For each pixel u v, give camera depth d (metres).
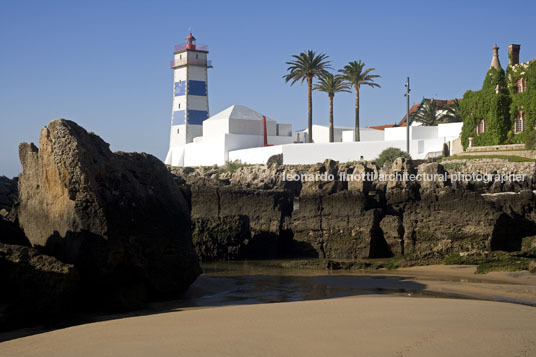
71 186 19.25
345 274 29.66
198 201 42.50
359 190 40.28
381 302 19.00
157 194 21.95
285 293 23.66
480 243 36.53
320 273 30.34
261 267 33.88
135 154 22.41
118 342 13.32
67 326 17.05
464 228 37.25
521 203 38.72
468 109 69.69
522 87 65.00
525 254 32.75
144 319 16.52
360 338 13.10
